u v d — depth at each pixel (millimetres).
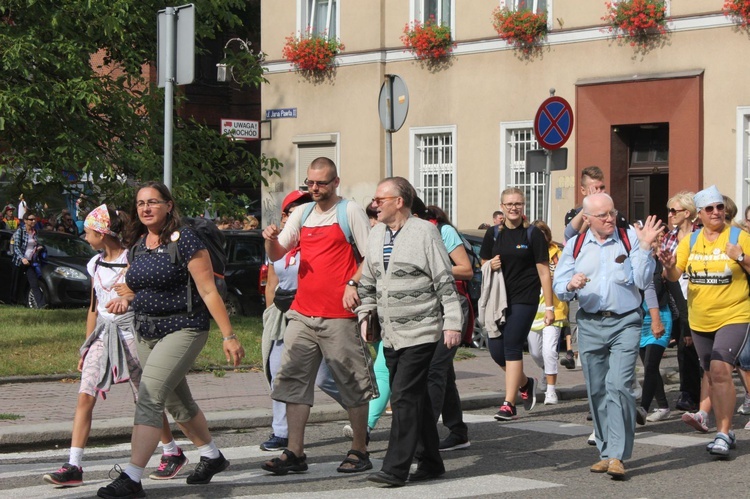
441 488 12266
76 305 34969
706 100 34906
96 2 28969
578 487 12391
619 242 13352
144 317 11680
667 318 17375
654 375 17281
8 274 36688
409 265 12336
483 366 23625
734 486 12484
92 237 12500
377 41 41531
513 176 39031
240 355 11672
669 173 35500
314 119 43406
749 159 34531
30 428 15383
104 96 30453
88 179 30906
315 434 16406
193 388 19969
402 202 12523
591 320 13406
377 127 41688
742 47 34250
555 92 37781
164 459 12758
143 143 31344
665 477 13000
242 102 61281
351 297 12727
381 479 12273
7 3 29000
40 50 28562
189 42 18219
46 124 29844
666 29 35531
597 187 16844
